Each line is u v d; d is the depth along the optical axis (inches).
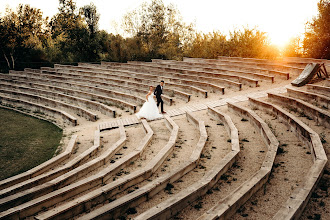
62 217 211.6
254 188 218.2
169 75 1007.6
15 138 546.0
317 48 1217.4
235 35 1379.2
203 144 354.6
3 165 408.8
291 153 305.4
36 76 1243.8
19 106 848.9
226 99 679.7
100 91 898.7
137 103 762.2
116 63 1346.0
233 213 196.1
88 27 1752.0
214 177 247.3
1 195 269.9
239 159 309.7
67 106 759.1
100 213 199.5
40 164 377.4
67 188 254.7
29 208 228.4
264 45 1337.4
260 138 382.6
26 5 1630.2
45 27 1996.8
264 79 822.5
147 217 185.9
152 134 440.8
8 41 1540.4
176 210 207.8
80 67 1323.8
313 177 218.1
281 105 536.1
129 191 253.4
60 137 541.0
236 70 968.3
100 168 331.3
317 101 501.7
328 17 1172.5
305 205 192.5
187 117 550.6
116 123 582.9
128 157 333.7
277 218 167.2
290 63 927.7
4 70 1581.0
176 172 267.6
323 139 321.4
